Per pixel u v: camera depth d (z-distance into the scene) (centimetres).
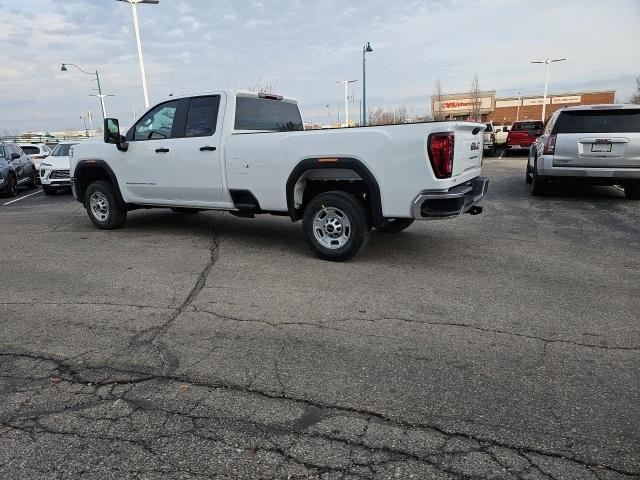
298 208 629
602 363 352
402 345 382
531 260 614
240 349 378
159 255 655
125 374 345
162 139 721
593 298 480
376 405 304
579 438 272
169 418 295
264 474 248
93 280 551
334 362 357
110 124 734
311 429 282
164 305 471
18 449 269
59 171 1536
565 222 848
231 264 605
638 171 975
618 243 697
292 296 489
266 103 734
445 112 6259
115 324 428
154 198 757
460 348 376
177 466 255
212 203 695
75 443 273
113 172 789
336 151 568
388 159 541
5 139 3675
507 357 362
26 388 329
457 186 566
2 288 528
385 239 726
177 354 372
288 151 600
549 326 414
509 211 956
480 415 293
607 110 989
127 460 260
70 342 395
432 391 318
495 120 6769
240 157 641
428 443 270
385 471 249
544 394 314
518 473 247
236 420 292
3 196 1576
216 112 669
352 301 474
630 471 248
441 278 542
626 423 285
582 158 1000
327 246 607
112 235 791
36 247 720
